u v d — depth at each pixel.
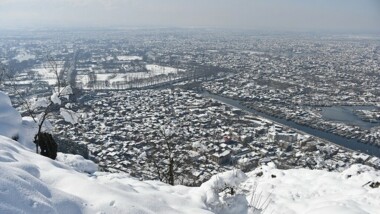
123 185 5.77
